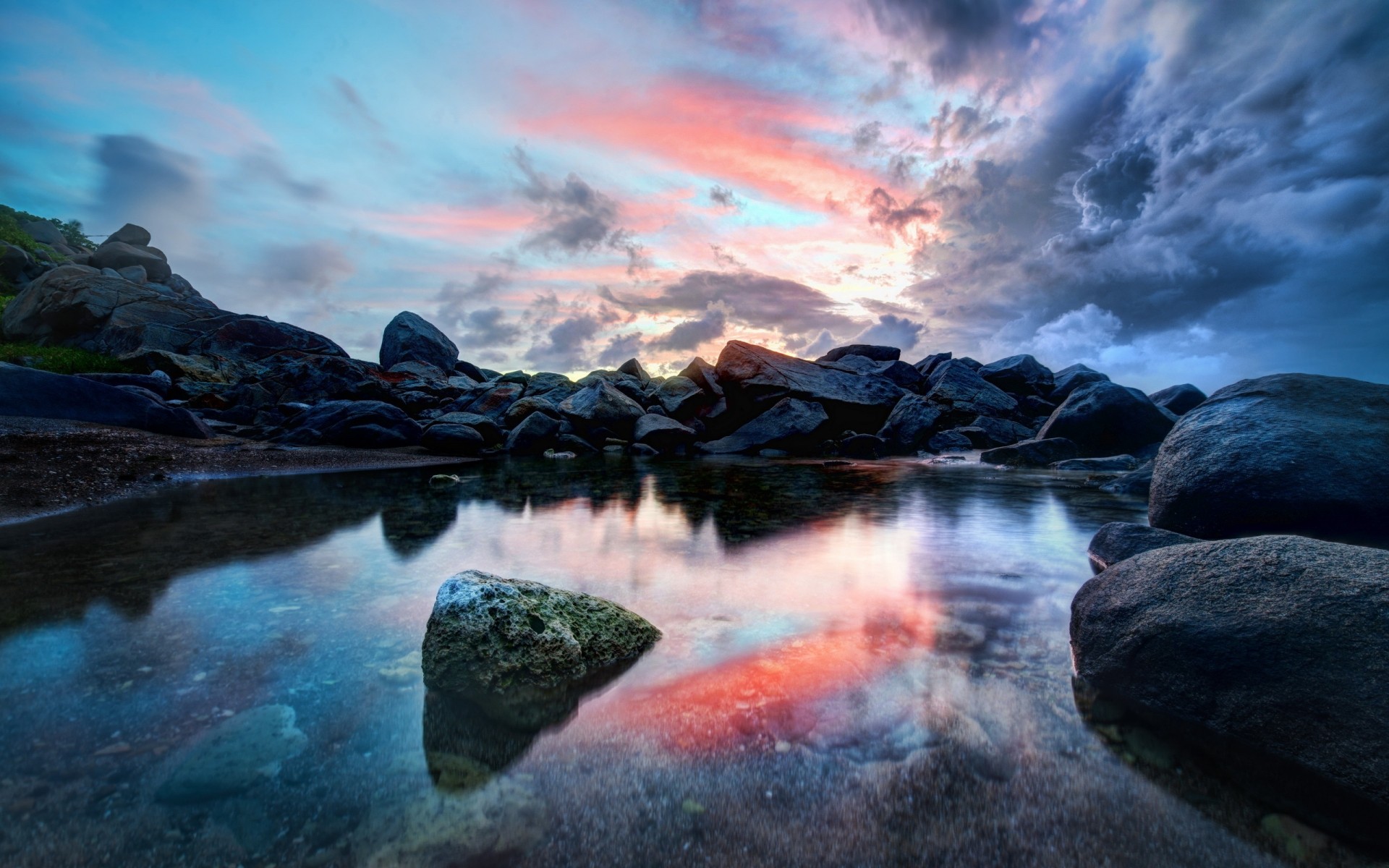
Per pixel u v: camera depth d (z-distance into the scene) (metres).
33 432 10.22
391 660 3.55
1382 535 5.02
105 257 43.66
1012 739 2.78
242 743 2.68
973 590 5.09
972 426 22.28
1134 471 11.29
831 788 2.41
